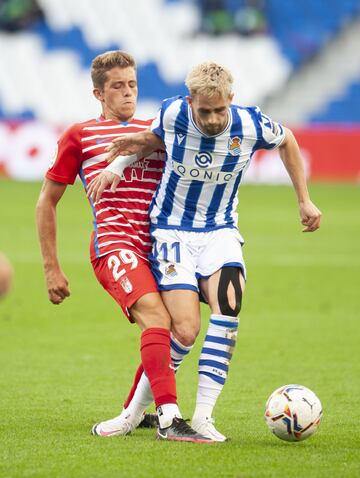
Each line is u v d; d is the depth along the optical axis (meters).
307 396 20.38
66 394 27.61
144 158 22.48
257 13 137.12
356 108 130.62
